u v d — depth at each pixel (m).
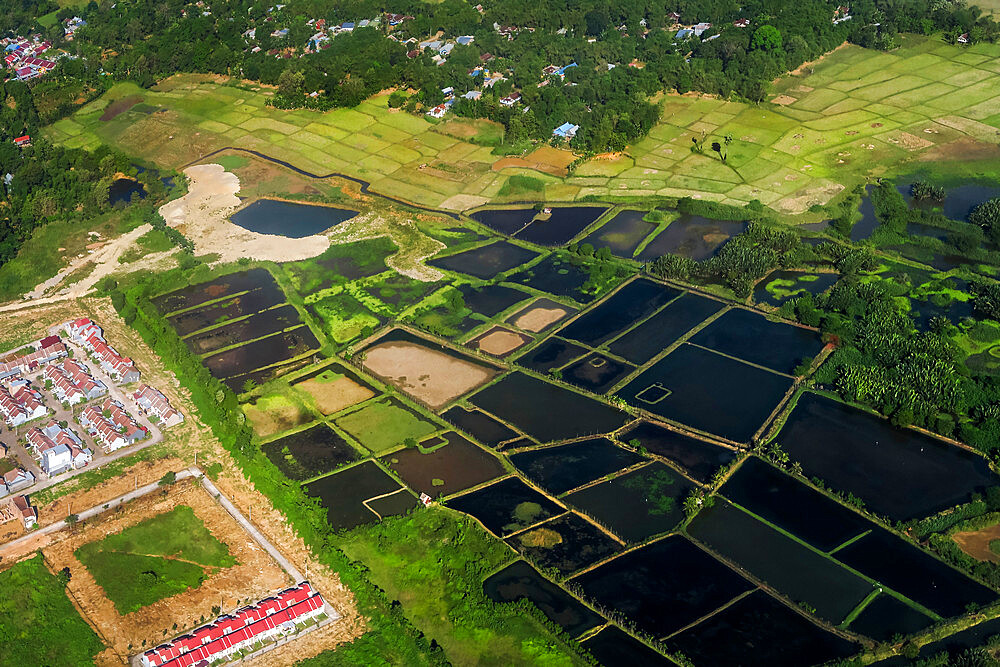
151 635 142.50
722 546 154.50
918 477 166.62
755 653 136.12
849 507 160.88
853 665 131.38
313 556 155.50
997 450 168.62
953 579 146.50
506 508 164.00
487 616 141.12
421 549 155.25
